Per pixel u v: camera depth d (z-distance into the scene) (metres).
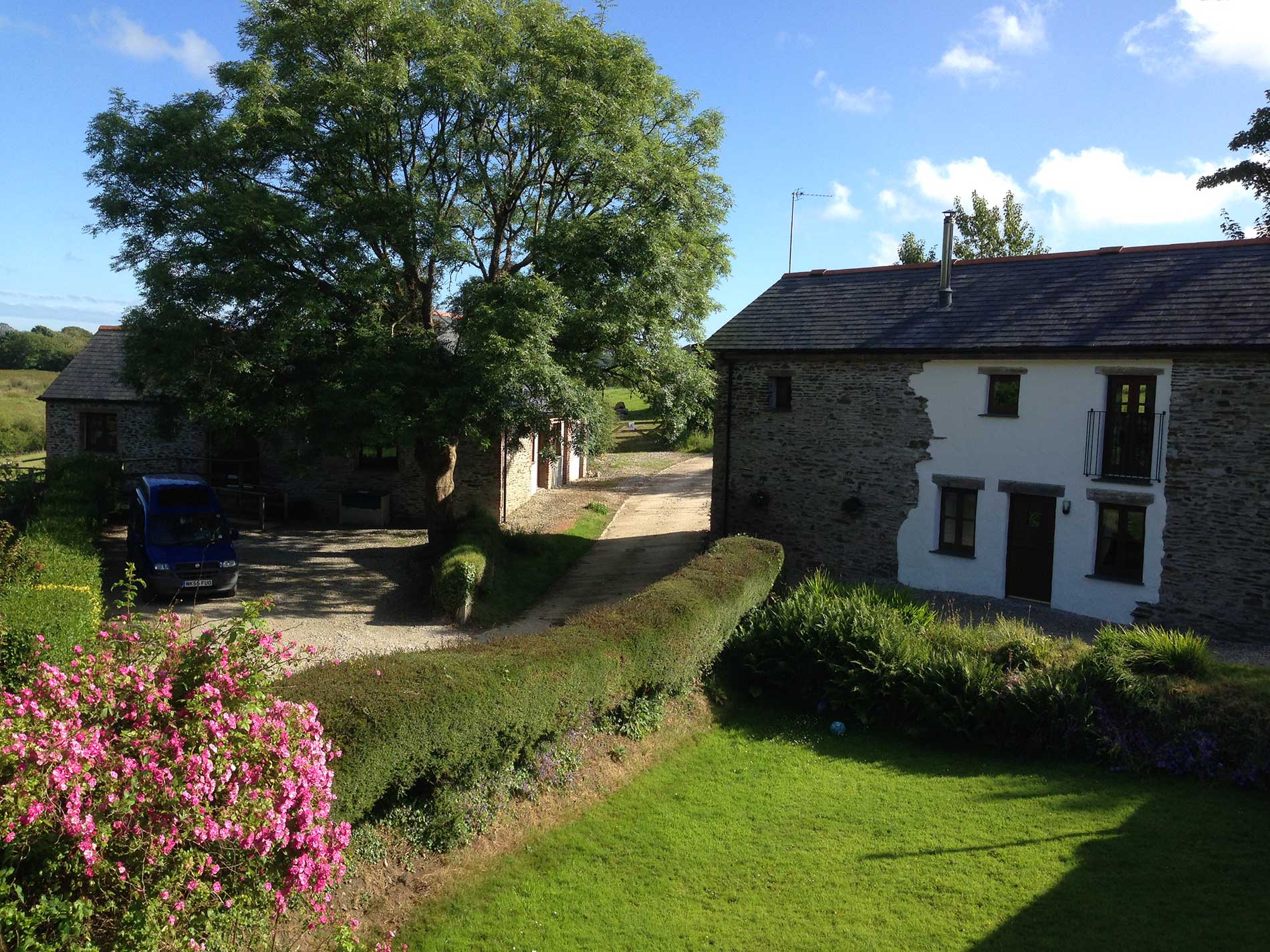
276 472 25.16
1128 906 6.90
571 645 9.14
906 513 17.88
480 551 16.86
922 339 17.50
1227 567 14.44
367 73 15.55
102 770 4.07
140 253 16.00
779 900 7.12
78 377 25.19
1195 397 14.60
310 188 16.39
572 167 17.52
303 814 4.92
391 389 15.15
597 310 16.39
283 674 6.48
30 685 4.32
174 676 4.89
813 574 18.89
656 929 6.69
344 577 18.41
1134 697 9.98
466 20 16.92
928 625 12.45
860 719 11.24
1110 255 17.53
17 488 18.97
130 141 15.12
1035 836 8.13
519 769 8.52
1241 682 9.97
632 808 8.77
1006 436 16.64
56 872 3.88
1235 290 15.08
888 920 6.80
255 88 15.41
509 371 14.68
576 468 35.09
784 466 19.25
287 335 15.32
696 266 18.84
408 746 6.82
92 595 9.95
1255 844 7.87
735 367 19.78
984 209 41.78
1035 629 13.75
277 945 5.64
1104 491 15.58
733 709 11.84
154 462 25.16
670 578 12.71
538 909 6.89
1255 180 31.98
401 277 17.47
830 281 20.86
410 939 6.38
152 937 3.97
